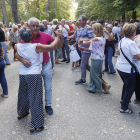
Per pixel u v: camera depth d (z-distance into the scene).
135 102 3.62
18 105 3.01
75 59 5.83
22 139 2.57
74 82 4.94
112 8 18.06
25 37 2.48
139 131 2.72
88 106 3.53
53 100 3.81
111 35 5.30
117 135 2.63
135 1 13.73
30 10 14.72
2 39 6.65
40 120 2.70
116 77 5.32
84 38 4.25
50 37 3.00
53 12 25.73
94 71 4.00
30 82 2.56
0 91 4.41
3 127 2.87
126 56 3.03
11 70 6.30
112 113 3.25
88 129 2.78
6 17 20.33
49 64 3.14
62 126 2.87
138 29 5.18
